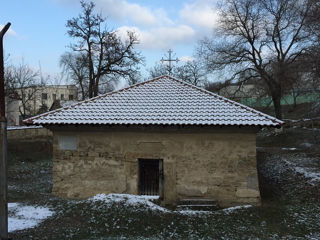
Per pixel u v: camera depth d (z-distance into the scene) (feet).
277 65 85.25
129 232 24.17
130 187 34.35
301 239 23.25
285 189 39.32
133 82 109.60
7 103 122.52
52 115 34.73
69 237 22.81
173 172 33.76
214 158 33.30
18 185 44.75
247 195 32.68
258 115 32.65
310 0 59.00
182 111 34.06
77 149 35.17
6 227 20.58
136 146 34.35
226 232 24.34
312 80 62.34
